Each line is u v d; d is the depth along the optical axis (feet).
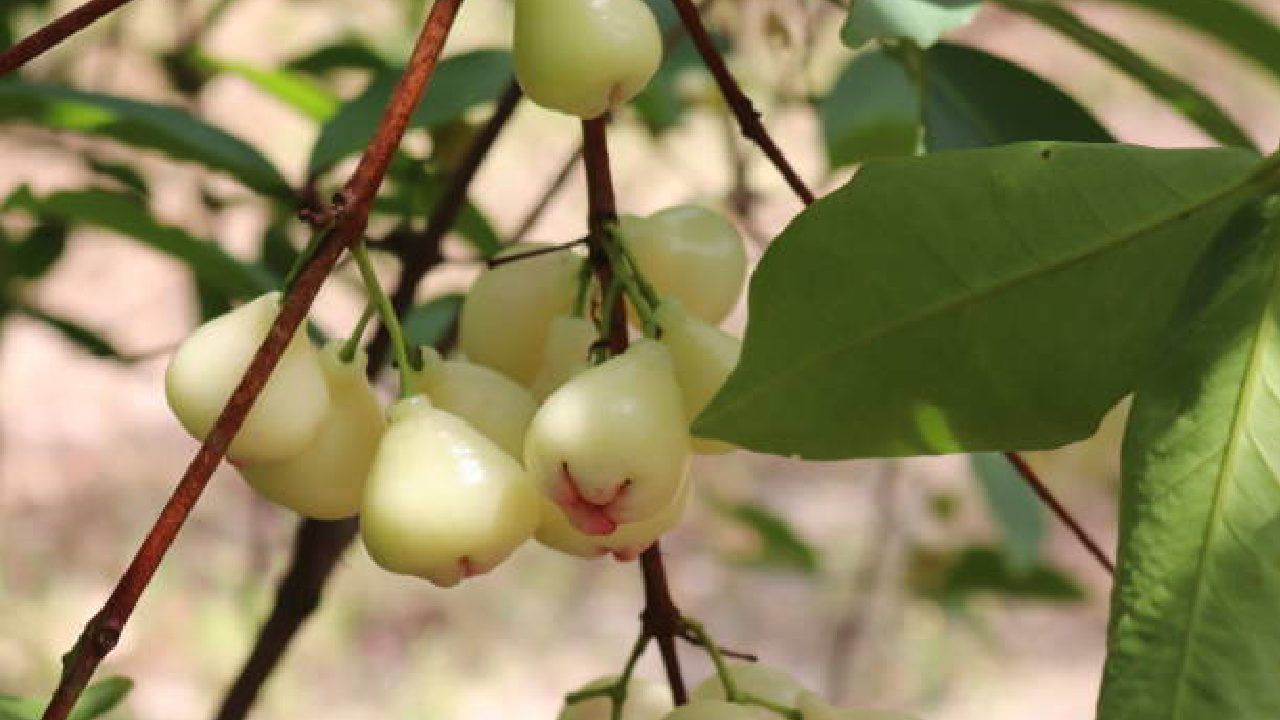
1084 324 3.12
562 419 3.15
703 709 3.37
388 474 3.17
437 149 4.56
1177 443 2.97
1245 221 3.01
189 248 4.39
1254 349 2.97
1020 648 12.76
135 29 7.08
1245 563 2.94
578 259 3.51
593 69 3.24
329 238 3.05
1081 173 3.07
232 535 13.58
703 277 3.48
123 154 5.28
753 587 13.12
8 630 12.60
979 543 7.54
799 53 5.32
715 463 14.43
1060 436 3.17
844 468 14.53
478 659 13.39
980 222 3.10
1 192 10.20
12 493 13.88
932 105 3.77
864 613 8.68
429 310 4.73
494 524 3.16
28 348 15.03
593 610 13.79
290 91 5.04
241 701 4.31
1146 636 2.94
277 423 3.15
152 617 12.92
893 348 3.15
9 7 5.50
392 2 7.55
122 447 14.44
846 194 3.11
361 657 13.29
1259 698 2.92
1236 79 16.84
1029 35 17.07
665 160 6.07
